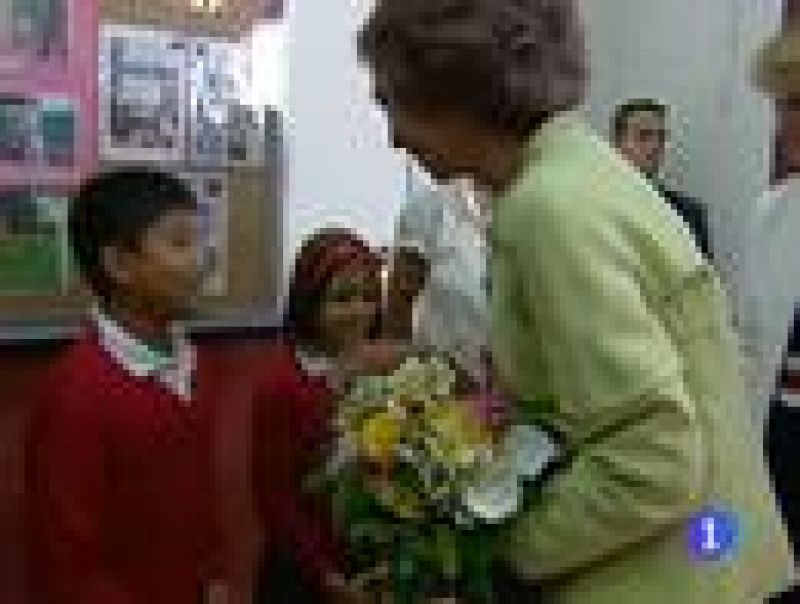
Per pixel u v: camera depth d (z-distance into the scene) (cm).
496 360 93
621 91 385
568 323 85
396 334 166
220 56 232
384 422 91
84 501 140
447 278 107
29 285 197
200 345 219
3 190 194
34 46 198
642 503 85
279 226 243
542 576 92
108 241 146
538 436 90
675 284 89
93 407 141
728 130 354
